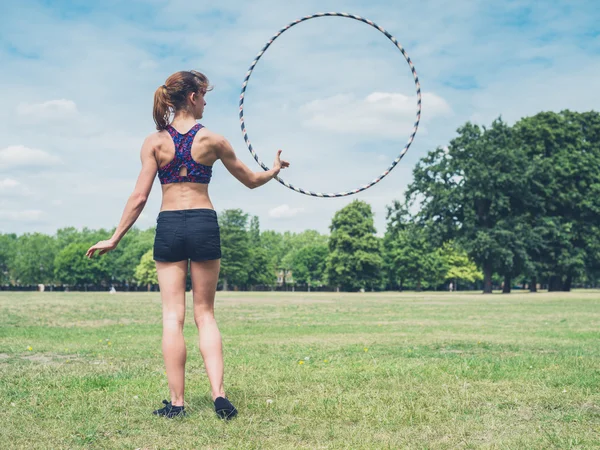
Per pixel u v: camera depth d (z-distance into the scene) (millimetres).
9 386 5430
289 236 146625
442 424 4016
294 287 99750
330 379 5742
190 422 4098
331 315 18609
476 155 49812
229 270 88750
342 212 79062
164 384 5527
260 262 99562
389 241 82250
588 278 51812
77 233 130750
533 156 51312
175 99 4574
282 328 13102
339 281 79062
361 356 7777
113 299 35719
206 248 4461
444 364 6789
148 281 106125
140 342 9953
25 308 22453
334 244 80188
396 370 6266
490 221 51156
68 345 9414
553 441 3572
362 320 16016
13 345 9312
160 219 4516
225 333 11781
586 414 4309
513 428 3932
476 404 4660
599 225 51000
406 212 51656
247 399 4812
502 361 7094
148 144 4520
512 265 48125
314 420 4121
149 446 3541
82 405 4578
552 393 5023
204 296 4523
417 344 9383
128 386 5410
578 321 15359
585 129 53594
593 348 8688
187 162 4473
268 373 6176
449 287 96750
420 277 79312
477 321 15445
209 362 4398
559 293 45531
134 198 4398
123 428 3951
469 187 49281
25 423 4027
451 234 50500
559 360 7137
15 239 143125
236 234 89688
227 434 3777
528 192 49531
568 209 51906
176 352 4363
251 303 29578
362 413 4312
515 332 11797
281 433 3809
